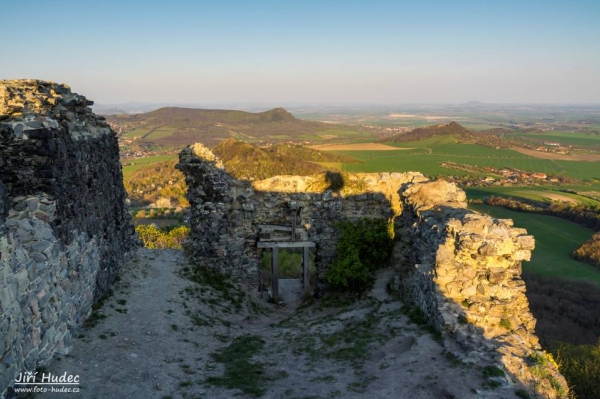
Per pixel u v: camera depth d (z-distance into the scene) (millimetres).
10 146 9602
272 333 13906
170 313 13531
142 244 19672
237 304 16312
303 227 18281
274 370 10266
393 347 10453
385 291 14992
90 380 8961
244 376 9844
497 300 10273
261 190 18172
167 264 17172
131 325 12109
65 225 10617
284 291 19812
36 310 8883
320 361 10586
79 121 12672
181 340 11992
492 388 8016
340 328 13070
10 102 9898
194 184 17516
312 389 8961
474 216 11688
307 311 16391
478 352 9180
